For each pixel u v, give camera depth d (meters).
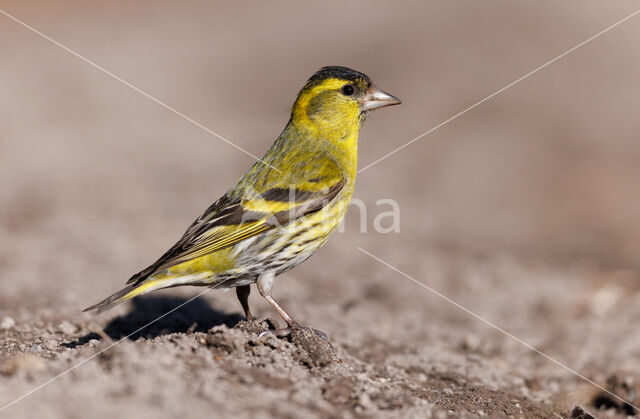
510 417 6.99
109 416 4.92
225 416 5.11
